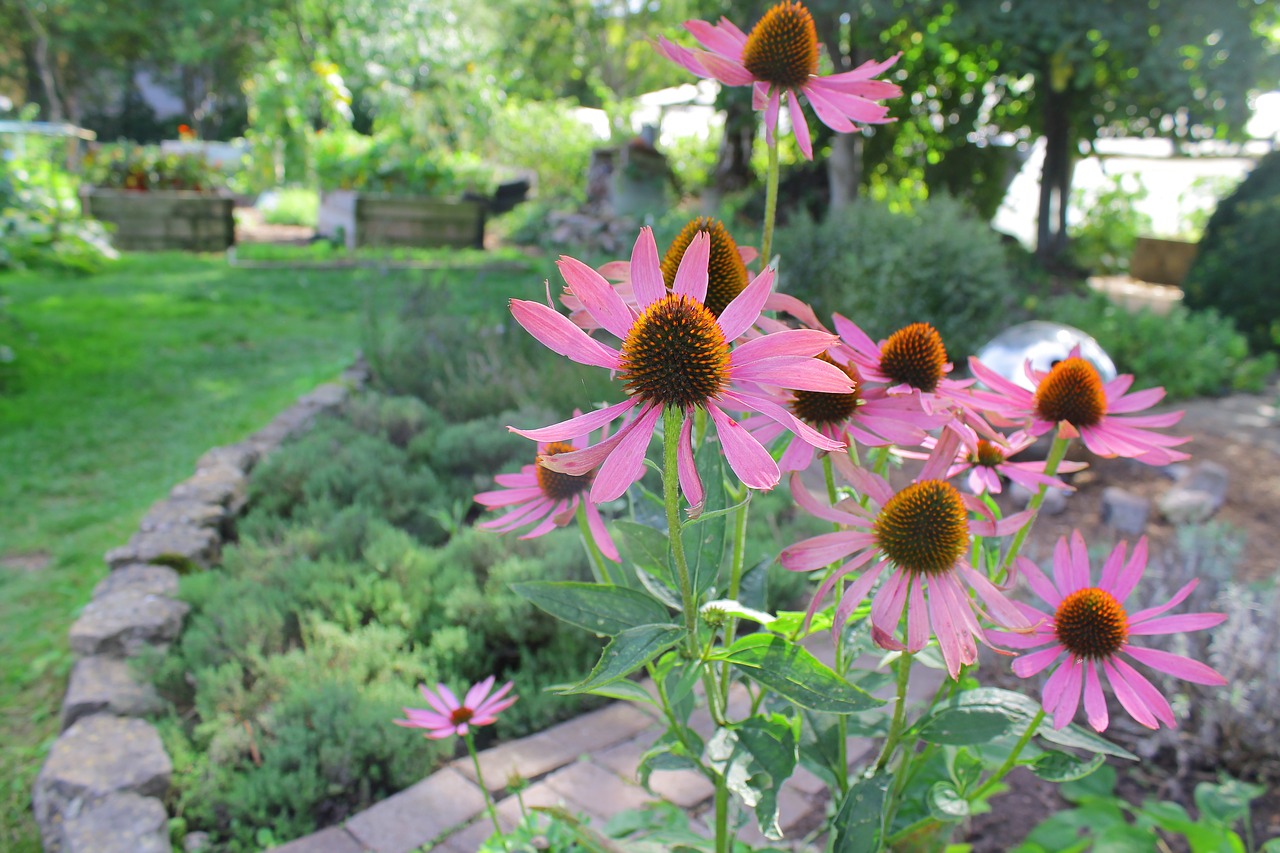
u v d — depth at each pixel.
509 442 4.71
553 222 13.34
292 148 14.31
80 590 3.77
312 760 2.58
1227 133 12.00
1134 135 14.04
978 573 1.19
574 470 0.97
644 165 13.90
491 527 1.55
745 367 1.00
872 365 1.39
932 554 1.17
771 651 1.22
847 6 9.98
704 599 1.35
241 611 3.13
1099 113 13.31
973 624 1.16
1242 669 2.80
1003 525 1.27
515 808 2.48
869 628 1.53
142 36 31.30
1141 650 1.32
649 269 1.07
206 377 6.56
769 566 1.57
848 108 1.37
